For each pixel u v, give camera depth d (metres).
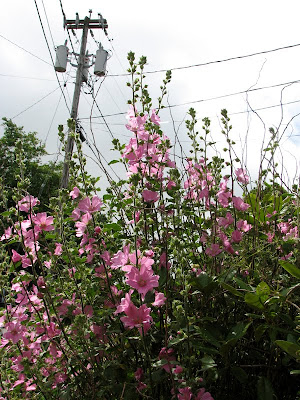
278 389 2.17
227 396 2.09
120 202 2.74
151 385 1.93
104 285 2.44
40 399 2.59
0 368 2.51
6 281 2.63
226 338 1.98
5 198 2.56
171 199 2.65
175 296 2.35
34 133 19.23
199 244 2.71
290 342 1.69
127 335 2.22
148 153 2.65
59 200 2.50
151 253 2.10
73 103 10.64
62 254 2.54
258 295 1.89
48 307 2.46
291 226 2.77
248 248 2.55
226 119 2.84
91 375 2.13
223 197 2.65
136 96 2.80
